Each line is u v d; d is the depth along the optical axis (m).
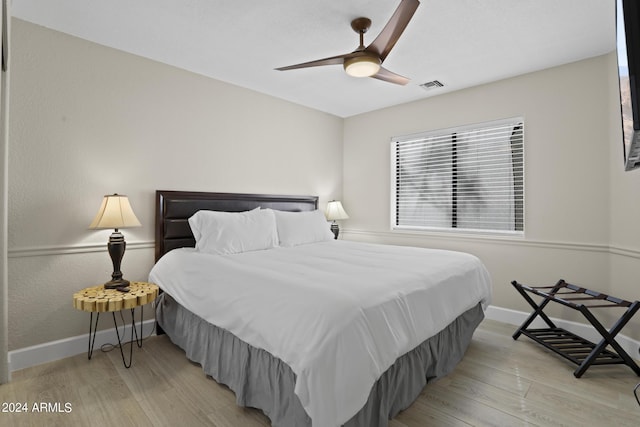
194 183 3.24
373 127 4.50
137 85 2.86
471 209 3.70
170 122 3.07
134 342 2.80
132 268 2.85
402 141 4.29
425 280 2.06
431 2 2.11
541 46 2.67
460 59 2.91
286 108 4.07
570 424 1.75
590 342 2.65
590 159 2.87
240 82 3.49
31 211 2.36
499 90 3.39
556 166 3.05
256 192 3.77
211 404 1.91
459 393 2.04
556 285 2.86
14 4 2.15
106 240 2.70
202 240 2.87
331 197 4.69
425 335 1.86
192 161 3.22
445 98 3.80
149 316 2.94
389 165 4.34
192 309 2.28
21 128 2.32
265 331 1.68
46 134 2.42
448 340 2.33
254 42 2.64
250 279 2.00
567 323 2.95
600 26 2.38
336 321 1.45
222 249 2.85
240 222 3.09
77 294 2.33
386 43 2.06
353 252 2.97
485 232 3.57
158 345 2.73
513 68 3.10
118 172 2.76
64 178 2.50
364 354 1.45
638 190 2.50
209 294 2.17
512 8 2.17
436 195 3.99
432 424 1.75
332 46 2.70
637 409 1.88
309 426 1.48
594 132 2.85
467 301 2.37
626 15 0.91
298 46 2.70
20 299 2.33
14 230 2.30
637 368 2.24
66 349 2.49
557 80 3.04
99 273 2.67
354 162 4.73
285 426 1.61
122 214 2.47
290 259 2.59
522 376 2.25
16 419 1.76
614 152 2.73
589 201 2.88
